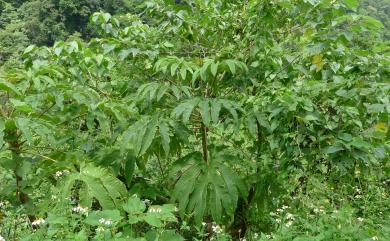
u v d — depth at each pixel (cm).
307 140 316
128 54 334
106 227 214
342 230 258
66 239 207
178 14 366
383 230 281
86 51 337
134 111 325
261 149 361
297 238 240
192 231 341
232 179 315
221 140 384
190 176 319
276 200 351
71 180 278
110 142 332
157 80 355
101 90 371
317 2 334
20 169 288
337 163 286
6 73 301
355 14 308
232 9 377
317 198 320
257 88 354
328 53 332
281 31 382
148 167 403
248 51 360
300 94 306
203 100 301
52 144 284
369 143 271
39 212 295
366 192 358
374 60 334
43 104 327
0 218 285
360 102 301
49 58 354
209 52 370
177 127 320
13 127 282
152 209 227
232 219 312
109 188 278
